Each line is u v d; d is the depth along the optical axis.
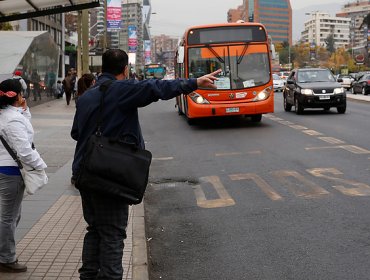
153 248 5.91
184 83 3.87
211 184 9.10
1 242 4.75
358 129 16.42
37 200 7.65
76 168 3.98
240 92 17.59
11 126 4.52
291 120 19.86
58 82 36.19
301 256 5.43
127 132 3.93
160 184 9.31
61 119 21.08
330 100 21.73
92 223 4.05
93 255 4.10
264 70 17.73
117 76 4.14
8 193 4.67
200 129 17.89
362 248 5.60
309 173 9.65
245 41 17.70
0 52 24.45
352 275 4.87
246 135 15.68
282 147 12.99
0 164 4.62
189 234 6.38
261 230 6.38
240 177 9.57
